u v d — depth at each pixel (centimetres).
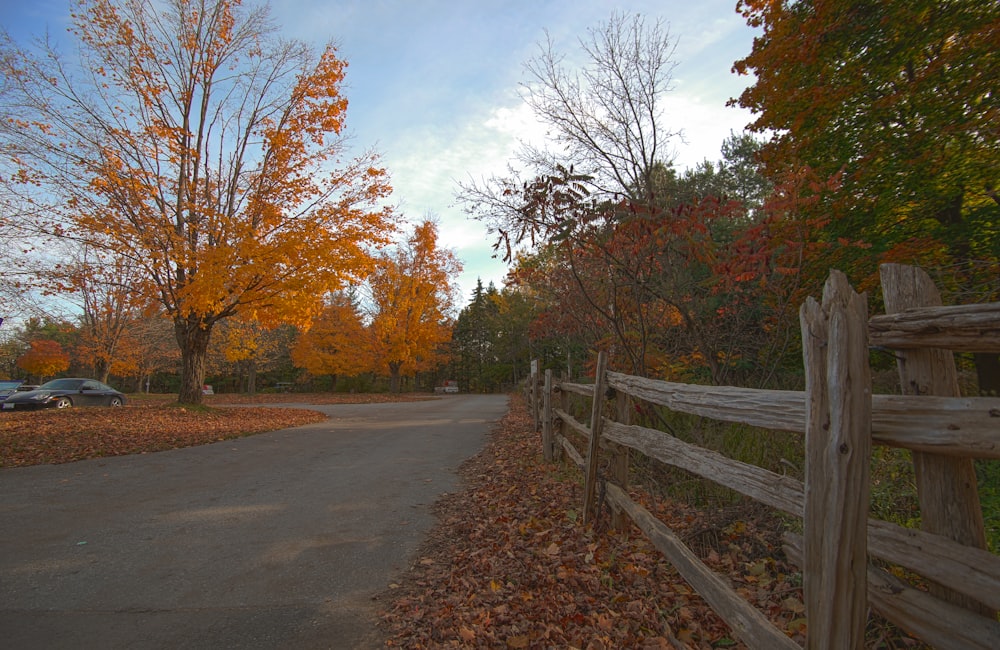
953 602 182
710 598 274
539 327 1137
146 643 312
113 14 1422
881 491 382
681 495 564
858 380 179
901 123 856
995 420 149
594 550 443
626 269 680
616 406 482
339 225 1611
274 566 429
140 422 1272
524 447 988
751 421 249
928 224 893
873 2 802
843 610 174
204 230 1495
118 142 1439
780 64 945
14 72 1281
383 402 2873
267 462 862
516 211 706
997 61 731
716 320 771
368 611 354
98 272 1492
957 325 164
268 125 1619
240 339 3394
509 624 341
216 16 1614
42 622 336
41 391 1934
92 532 508
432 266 3369
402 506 605
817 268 853
